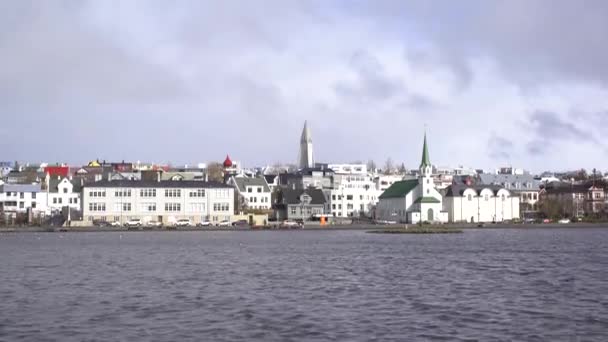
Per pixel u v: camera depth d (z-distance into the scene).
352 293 77.62
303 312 65.44
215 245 163.50
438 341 54.03
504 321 61.28
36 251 142.88
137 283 86.88
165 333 56.75
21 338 55.16
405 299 73.19
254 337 55.38
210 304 70.00
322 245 163.62
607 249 147.25
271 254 134.50
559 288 81.75
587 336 55.81
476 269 104.00
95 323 60.56
